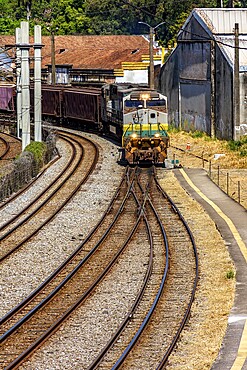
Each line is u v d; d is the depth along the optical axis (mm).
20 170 111688
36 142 137625
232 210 87188
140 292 55688
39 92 141500
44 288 58844
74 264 66500
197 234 76000
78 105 184375
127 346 44656
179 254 68562
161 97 123125
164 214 87000
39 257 69312
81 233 79438
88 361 42844
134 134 120625
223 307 51375
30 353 44094
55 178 115938
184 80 165125
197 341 45031
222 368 39531
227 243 70875
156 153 120750
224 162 127062
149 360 42562
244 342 43594
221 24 155875
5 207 94875
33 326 49656
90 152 144875
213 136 152000
